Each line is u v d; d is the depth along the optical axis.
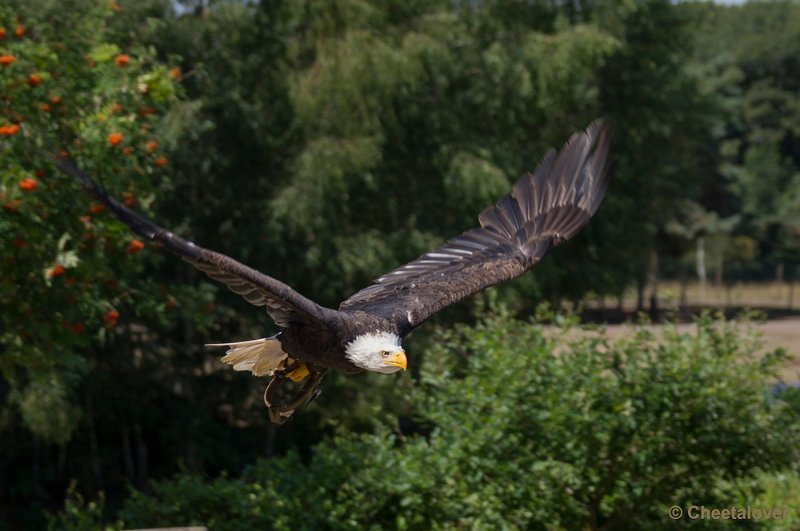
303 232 17.67
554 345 9.70
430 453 9.42
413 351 16.78
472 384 9.52
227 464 18.22
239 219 18.25
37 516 17.55
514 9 20.75
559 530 9.69
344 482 9.34
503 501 9.38
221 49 17.62
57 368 12.70
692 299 47.19
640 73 22.64
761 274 52.72
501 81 19.77
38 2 9.66
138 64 9.62
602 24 21.77
